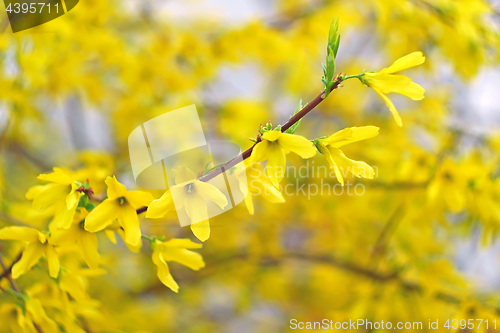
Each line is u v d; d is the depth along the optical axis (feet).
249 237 3.48
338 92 3.78
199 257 1.78
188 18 3.37
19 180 3.84
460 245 4.02
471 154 2.25
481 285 3.81
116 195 1.71
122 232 1.75
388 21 2.45
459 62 2.36
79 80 2.74
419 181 2.38
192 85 2.80
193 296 4.12
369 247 3.25
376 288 2.56
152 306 4.00
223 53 2.72
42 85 2.45
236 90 4.00
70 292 1.84
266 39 2.65
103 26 2.79
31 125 3.86
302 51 2.91
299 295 4.23
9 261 1.94
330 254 3.69
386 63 3.46
